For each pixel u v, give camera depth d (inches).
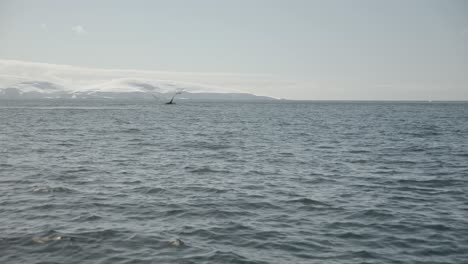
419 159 1337.4
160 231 591.5
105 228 598.9
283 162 1266.0
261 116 4503.0
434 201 783.7
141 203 747.4
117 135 2134.6
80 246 526.6
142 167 1148.5
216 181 959.6
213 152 1493.6
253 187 897.5
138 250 518.0
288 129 2632.9
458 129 2640.3
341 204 757.3
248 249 530.3
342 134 2277.3
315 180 984.9
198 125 2979.8
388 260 499.8
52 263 473.1
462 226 629.0
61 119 3582.7
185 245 538.0
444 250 532.7
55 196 789.9
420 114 5221.5
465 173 1077.1
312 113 5418.3
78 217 653.9
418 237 580.1
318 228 617.9
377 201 780.6
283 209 720.3
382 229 613.9
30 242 537.0
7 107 6643.7
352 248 538.3
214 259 494.6
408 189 888.3
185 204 743.1
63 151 1469.0
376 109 7401.6
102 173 1045.8
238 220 652.7
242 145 1726.1
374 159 1337.4
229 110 6417.3
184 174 1047.0
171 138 2001.7
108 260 485.1
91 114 4579.2
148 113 5024.6
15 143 1686.8
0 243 532.7
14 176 983.0
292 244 550.0
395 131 2487.7
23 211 684.1
